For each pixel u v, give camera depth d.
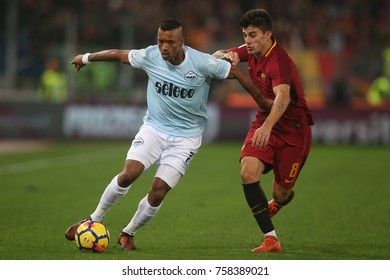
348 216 39.59
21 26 99.56
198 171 61.56
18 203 43.06
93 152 77.06
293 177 30.27
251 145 29.31
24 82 97.25
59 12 100.69
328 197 46.91
